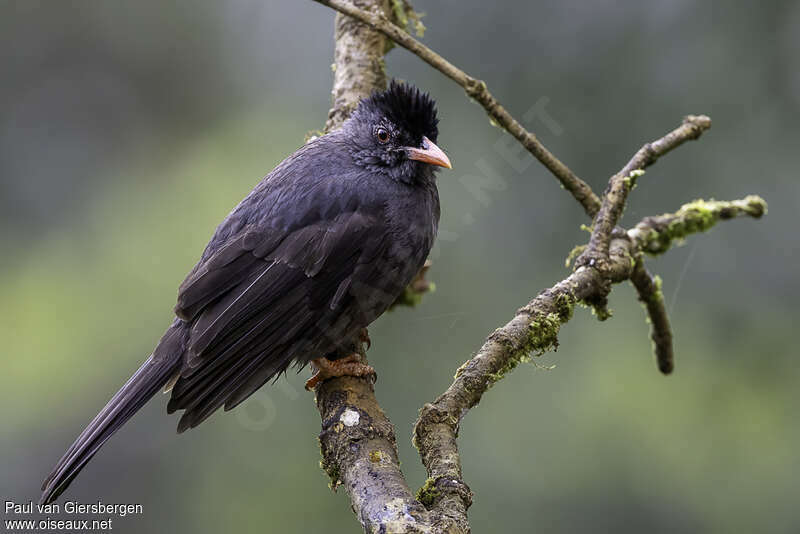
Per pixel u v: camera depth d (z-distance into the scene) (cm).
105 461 1227
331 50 1380
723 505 1136
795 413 1148
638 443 1170
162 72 1455
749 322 1177
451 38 1191
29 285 1356
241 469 1169
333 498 1134
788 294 1163
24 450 1256
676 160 1161
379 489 590
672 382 1188
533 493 1145
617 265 738
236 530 1148
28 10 1482
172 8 1461
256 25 1430
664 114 1161
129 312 1312
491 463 1159
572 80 1172
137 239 1365
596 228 748
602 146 1159
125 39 1473
